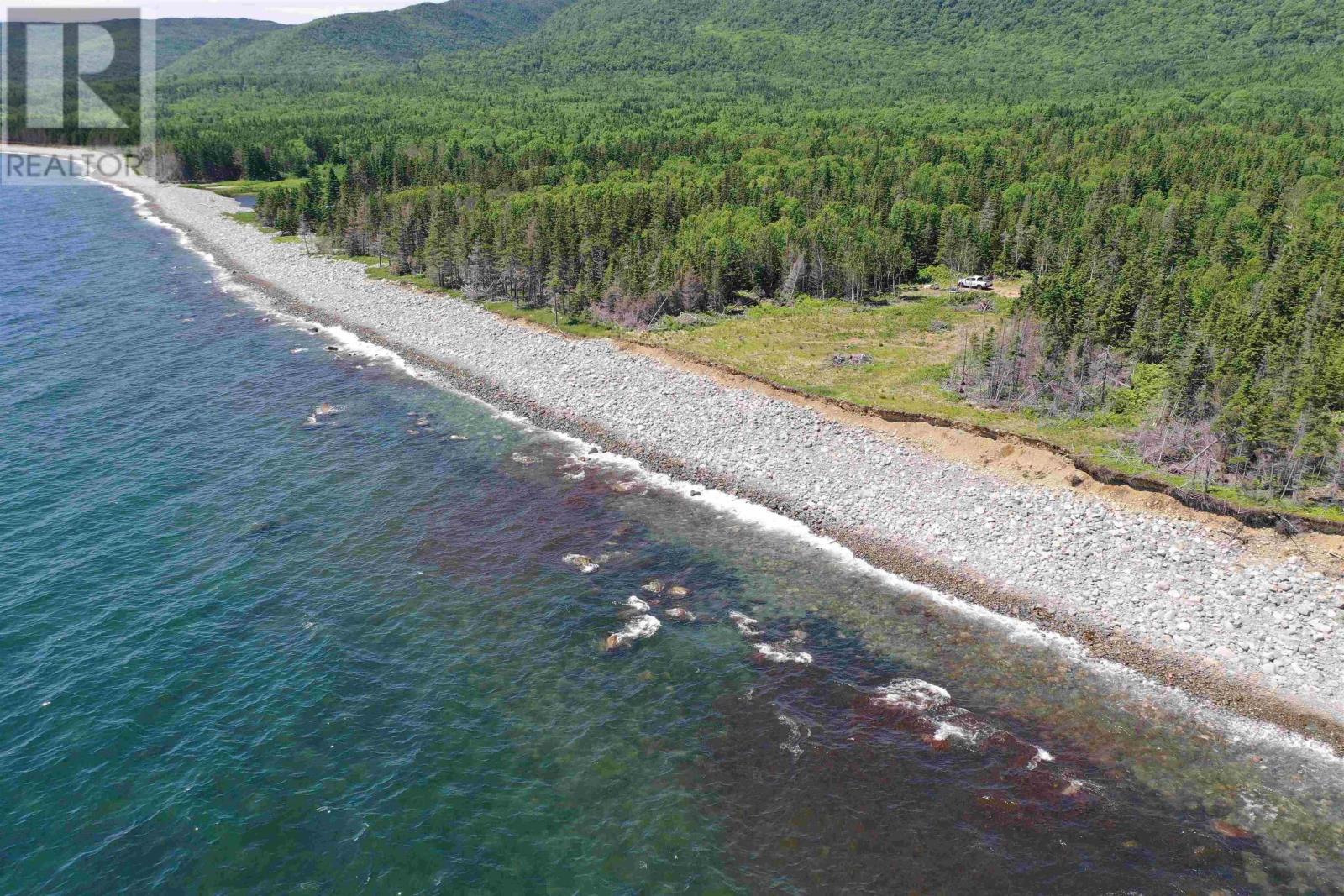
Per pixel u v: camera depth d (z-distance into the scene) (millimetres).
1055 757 45781
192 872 38688
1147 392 79250
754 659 53562
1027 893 38125
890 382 91312
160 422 87500
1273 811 42312
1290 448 63719
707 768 45094
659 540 66688
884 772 44875
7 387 95312
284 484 74938
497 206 154875
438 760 45312
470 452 81750
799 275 127625
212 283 144000
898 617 57344
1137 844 40594
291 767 44562
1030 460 71688
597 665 52844
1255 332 77875
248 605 57812
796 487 72812
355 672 51719
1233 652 51844
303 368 104125
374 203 162000
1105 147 192750
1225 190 150875
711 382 93125
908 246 144250
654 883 38594
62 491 72562
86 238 175625
